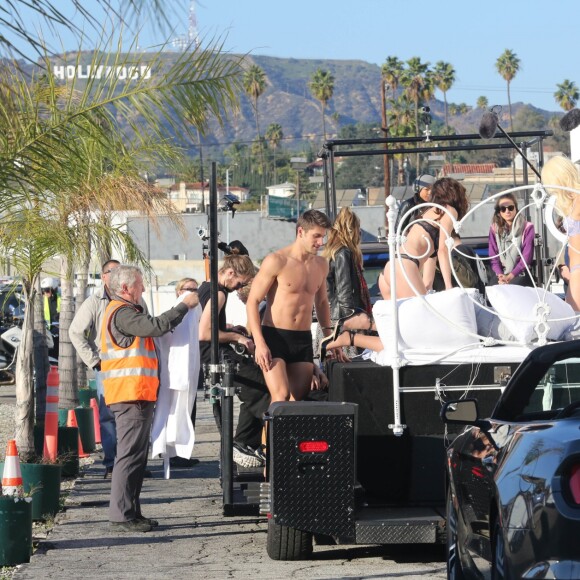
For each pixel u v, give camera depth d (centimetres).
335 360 1092
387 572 965
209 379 1176
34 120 912
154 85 968
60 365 2145
